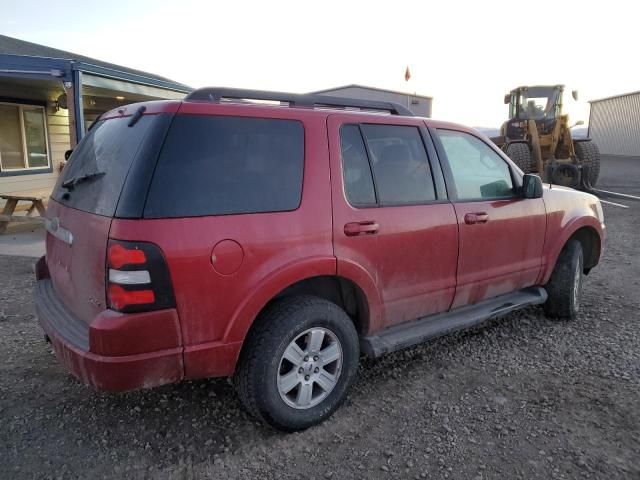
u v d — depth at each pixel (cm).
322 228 301
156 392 348
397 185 345
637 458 280
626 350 415
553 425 310
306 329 297
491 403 336
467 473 269
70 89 888
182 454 283
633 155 3547
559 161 1445
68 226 296
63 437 296
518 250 419
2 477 261
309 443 294
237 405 333
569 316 480
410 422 315
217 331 270
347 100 355
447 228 363
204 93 292
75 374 264
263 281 278
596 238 506
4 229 891
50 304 321
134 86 1085
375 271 327
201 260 260
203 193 267
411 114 392
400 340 344
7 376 365
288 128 303
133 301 247
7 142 1090
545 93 1512
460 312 396
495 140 1669
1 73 852
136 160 259
